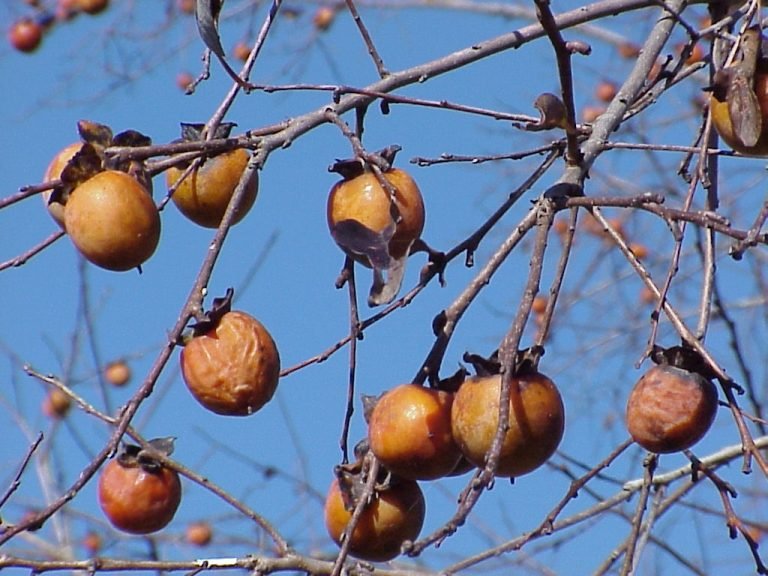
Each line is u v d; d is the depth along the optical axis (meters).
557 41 1.41
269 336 1.42
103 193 1.42
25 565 1.46
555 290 1.41
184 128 1.48
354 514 1.41
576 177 1.45
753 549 1.45
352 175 1.44
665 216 1.40
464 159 1.49
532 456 1.38
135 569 1.48
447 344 1.42
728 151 1.48
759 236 1.38
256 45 1.47
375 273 1.39
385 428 1.40
